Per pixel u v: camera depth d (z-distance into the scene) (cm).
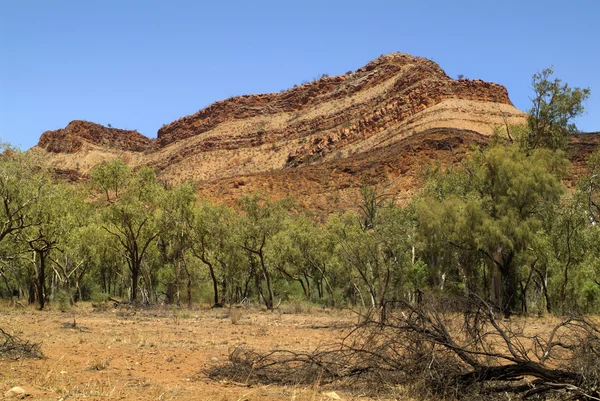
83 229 4181
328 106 19175
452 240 3416
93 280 5669
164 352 1296
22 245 3438
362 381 903
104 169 3938
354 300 4372
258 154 18588
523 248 3253
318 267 4862
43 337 1576
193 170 19150
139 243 4359
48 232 3344
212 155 19575
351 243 3712
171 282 4794
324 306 4166
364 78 19462
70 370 1000
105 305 3519
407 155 10688
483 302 900
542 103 3928
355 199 9919
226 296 4534
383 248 3597
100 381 888
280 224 4378
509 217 3275
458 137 10875
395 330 913
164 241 4578
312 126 18288
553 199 3431
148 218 4006
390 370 887
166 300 4712
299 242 4834
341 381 923
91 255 4456
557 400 762
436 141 10769
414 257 3791
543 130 3953
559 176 3625
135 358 1184
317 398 792
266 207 4394
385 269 3462
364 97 18300
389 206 4116
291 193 11100
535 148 3822
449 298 935
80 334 1711
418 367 853
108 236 4319
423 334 854
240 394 811
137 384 876
